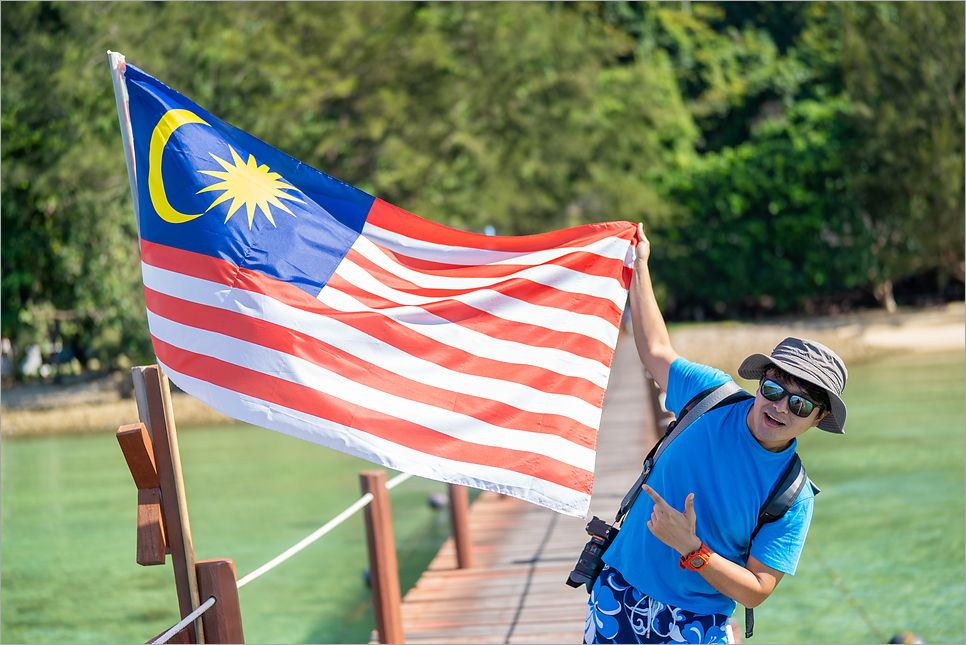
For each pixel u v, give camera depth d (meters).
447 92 26.00
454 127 26.84
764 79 39.56
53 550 10.67
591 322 3.73
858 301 35.59
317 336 3.37
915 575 7.98
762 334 29.05
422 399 3.42
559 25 29.22
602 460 11.50
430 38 24.27
